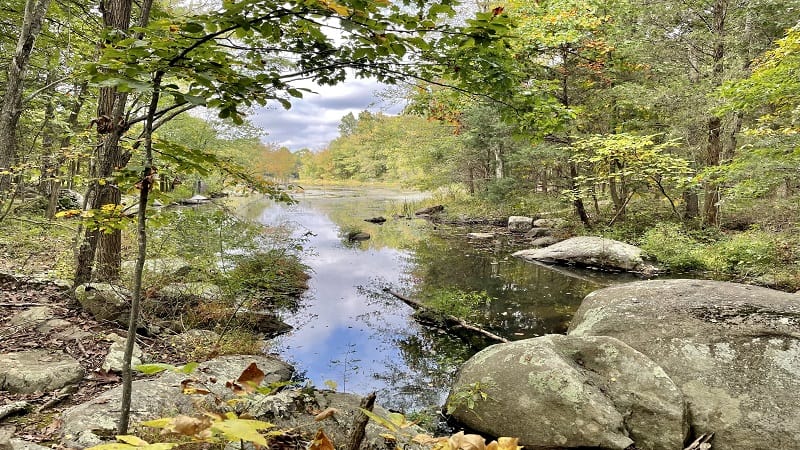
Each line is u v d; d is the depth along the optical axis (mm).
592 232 13656
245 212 23219
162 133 11039
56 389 3469
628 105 12812
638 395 3857
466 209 21359
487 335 6527
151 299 5715
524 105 3502
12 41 6641
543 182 19391
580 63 12242
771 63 7363
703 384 3893
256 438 818
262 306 7555
